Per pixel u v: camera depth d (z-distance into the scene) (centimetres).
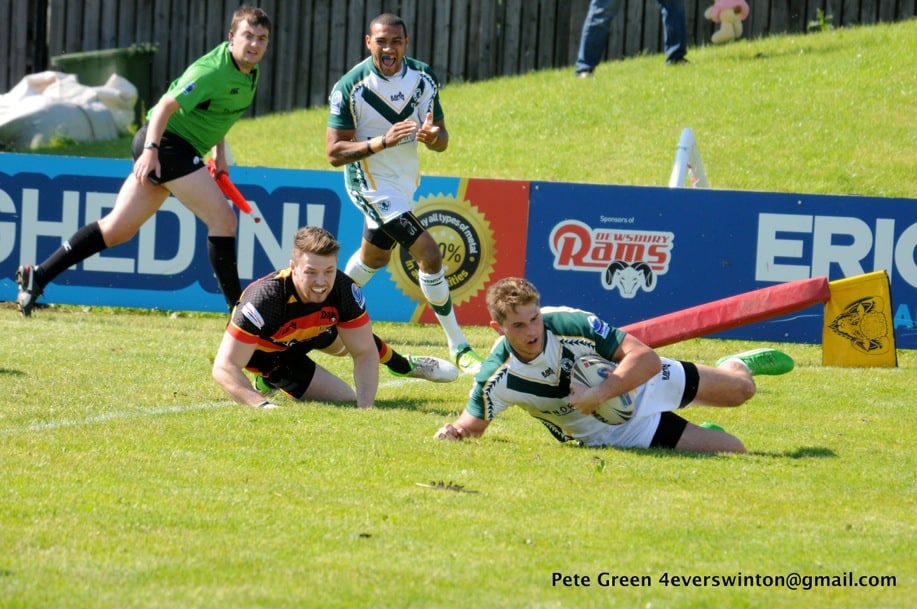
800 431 2162
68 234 3672
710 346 3491
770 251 3494
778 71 6153
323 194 3644
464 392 2530
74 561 1238
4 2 7019
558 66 6969
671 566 1299
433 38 6988
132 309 3762
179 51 7000
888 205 3441
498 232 3591
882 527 1484
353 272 3133
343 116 2873
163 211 3662
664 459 1838
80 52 7006
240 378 2156
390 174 2911
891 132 5328
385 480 1639
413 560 1286
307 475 1652
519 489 1611
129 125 6334
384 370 2867
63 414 2058
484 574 1248
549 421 1966
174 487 1556
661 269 3534
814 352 3388
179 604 1122
